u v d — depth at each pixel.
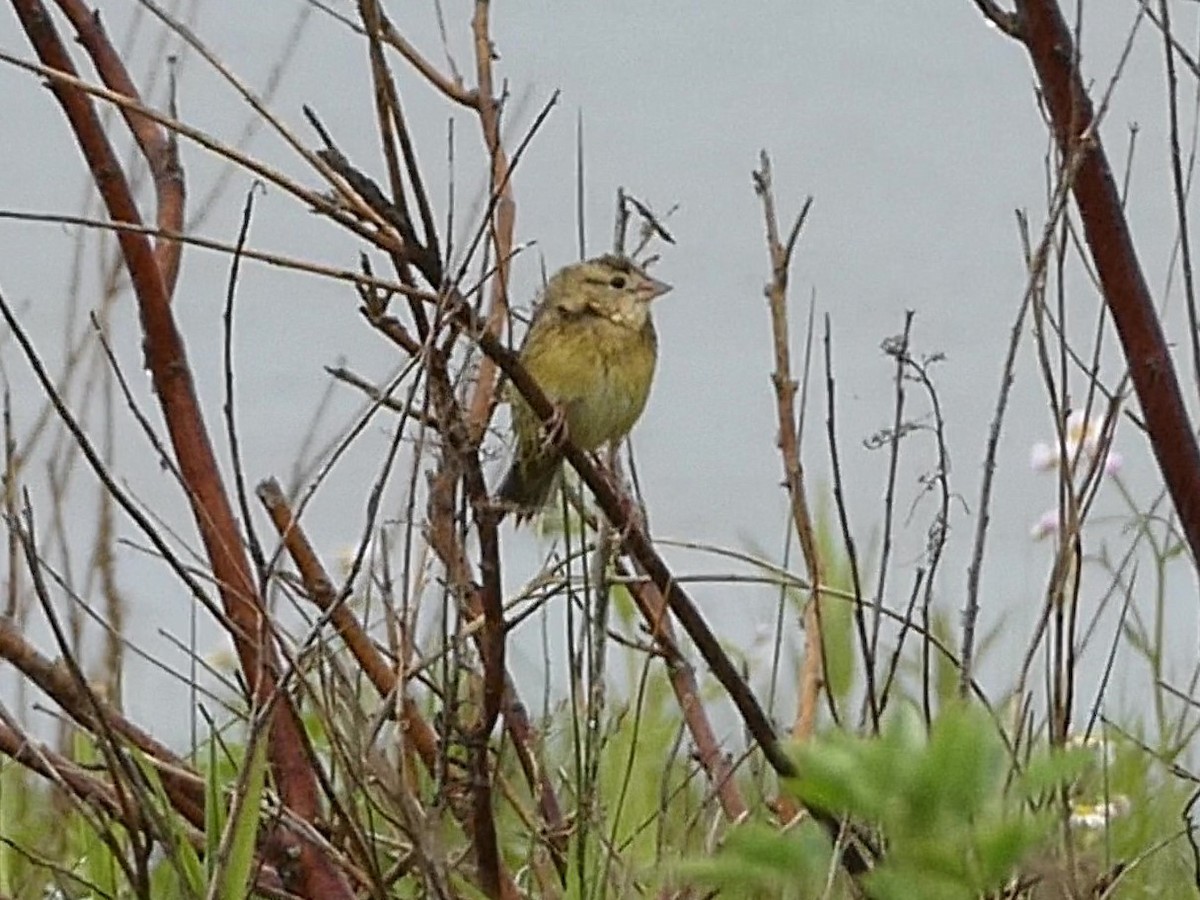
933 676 8.95
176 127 6.33
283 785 7.00
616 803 7.67
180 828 6.82
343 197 6.43
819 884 5.84
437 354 6.67
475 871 7.34
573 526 9.54
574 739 7.20
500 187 6.91
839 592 7.93
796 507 7.80
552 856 7.50
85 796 6.93
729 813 7.75
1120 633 9.65
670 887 7.31
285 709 6.86
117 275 8.60
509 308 7.81
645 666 7.83
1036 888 6.66
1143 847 8.03
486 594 6.90
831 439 7.77
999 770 3.97
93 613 7.34
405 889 7.67
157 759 7.19
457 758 7.54
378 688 7.29
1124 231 6.66
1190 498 6.63
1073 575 8.02
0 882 7.67
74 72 7.05
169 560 6.59
